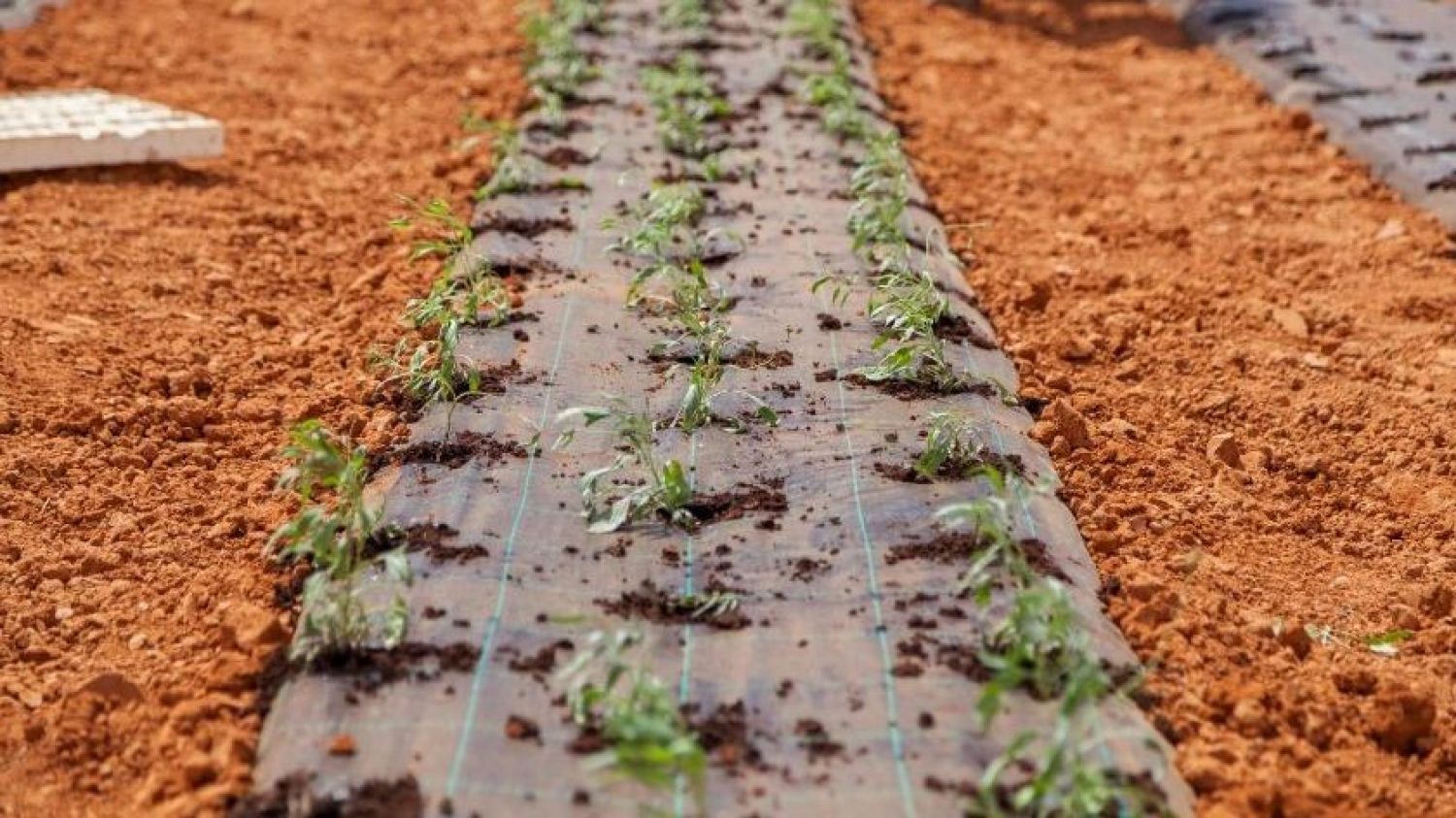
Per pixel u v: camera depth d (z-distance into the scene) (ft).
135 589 20.72
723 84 39.42
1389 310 30.37
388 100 40.32
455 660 17.57
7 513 22.12
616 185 32.76
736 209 31.60
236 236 31.42
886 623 18.45
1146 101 43.21
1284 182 36.86
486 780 15.79
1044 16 51.70
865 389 24.18
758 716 16.94
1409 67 42.42
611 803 15.55
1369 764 17.97
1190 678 18.62
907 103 41.70
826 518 20.67
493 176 33.99
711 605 18.90
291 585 20.15
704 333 25.05
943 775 15.99
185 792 16.51
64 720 17.84
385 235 31.86
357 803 15.42
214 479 23.30
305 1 48.85
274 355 26.84
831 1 45.70
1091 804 14.78
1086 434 24.40
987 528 18.12
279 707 17.17
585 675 17.31
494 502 20.84
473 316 25.72
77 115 35.27
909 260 28.91
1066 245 33.14
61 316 27.45
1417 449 25.27
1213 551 21.98
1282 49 44.45
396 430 23.49
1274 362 28.17
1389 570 22.11
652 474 21.13
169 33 44.75
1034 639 17.16
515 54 44.37
